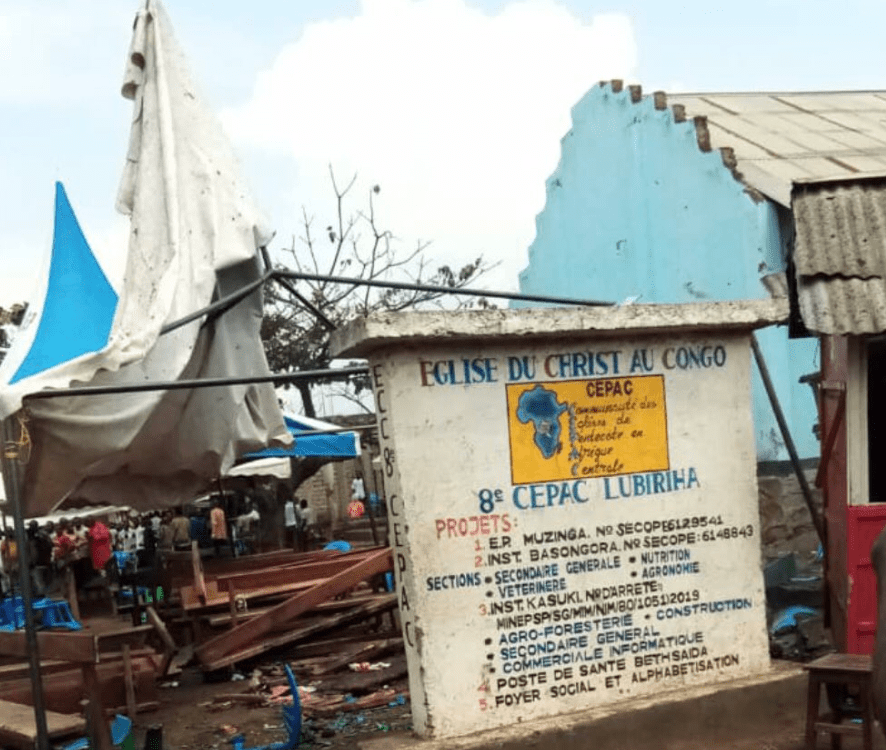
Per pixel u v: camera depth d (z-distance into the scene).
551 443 6.66
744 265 13.98
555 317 6.56
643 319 6.80
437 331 6.25
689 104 17.66
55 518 21.34
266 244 8.82
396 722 8.60
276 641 11.14
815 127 16.61
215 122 8.91
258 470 17.16
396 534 6.40
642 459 6.92
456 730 6.27
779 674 7.09
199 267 8.31
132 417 8.34
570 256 18.16
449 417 6.41
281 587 12.37
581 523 6.71
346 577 11.18
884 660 4.54
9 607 15.39
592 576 6.72
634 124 16.28
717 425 7.17
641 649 6.84
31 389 6.74
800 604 10.29
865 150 15.36
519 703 6.46
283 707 8.77
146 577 19.28
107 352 7.22
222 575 12.70
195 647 11.74
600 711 6.56
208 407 9.28
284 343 23.53
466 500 6.42
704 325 6.99
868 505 7.67
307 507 27.55
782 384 13.41
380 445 6.51
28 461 7.67
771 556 12.90
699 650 7.01
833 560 8.31
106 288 9.95
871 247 7.50
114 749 7.04
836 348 8.16
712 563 7.09
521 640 6.49
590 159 17.48
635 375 6.94
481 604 6.41
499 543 6.48
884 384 8.93
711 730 6.77
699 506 7.07
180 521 21.42
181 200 8.50
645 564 6.88
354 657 11.02
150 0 8.91
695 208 14.94
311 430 13.03
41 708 6.77
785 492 13.23
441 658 6.28
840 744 6.76
